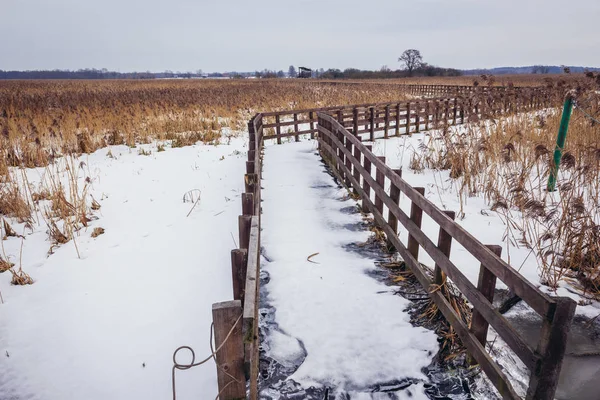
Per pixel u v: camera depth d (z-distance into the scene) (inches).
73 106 785.6
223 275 191.6
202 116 729.6
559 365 83.9
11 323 161.2
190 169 408.5
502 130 391.5
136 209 293.3
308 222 244.5
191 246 227.1
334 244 212.1
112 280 192.1
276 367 123.8
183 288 182.2
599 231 179.9
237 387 92.8
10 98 944.3
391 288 166.7
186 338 147.7
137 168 413.7
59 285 189.2
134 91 1298.0
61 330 155.5
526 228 228.5
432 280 152.3
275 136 540.7
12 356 142.6
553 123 383.9
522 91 592.7
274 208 271.9
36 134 473.1
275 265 189.0
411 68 3533.5
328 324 143.9
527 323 150.3
